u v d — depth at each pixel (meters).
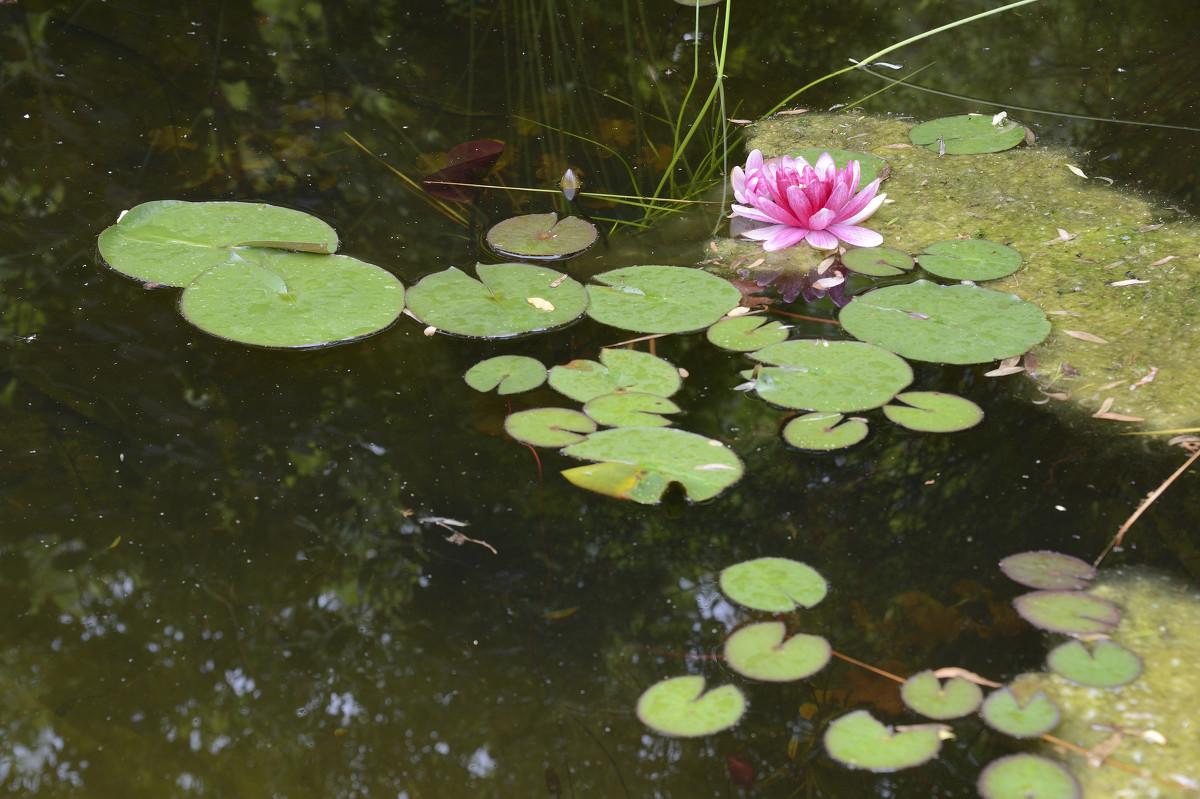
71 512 3.14
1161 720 3.01
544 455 3.18
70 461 3.17
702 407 3.21
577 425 3.18
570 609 3.08
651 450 3.16
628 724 3.03
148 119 3.53
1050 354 3.25
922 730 3.01
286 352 3.26
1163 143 3.50
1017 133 3.52
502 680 3.05
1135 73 3.62
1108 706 3.02
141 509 3.14
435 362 3.25
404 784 3.01
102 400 3.21
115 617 3.08
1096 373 3.23
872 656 3.05
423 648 3.07
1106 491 3.14
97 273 3.33
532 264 3.35
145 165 3.46
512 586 3.10
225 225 3.37
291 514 3.14
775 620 3.07
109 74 3.61
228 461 3.17
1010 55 3.67
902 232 3.40
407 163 3.48
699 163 3.50
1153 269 3.33
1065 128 3.53
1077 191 3.44
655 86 3.62
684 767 3.01
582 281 3.34
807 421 3.19
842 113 3.58
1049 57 3.66
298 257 3.34
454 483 3.16
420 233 3.39
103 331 3.27
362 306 3.29
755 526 3.13
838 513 3.13
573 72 3.64
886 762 2.99
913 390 3.22
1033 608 3.07
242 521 3.13
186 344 3.26
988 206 3.42
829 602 3.08
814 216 3.36
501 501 3.15
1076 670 3.04
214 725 3.03
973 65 3.65
